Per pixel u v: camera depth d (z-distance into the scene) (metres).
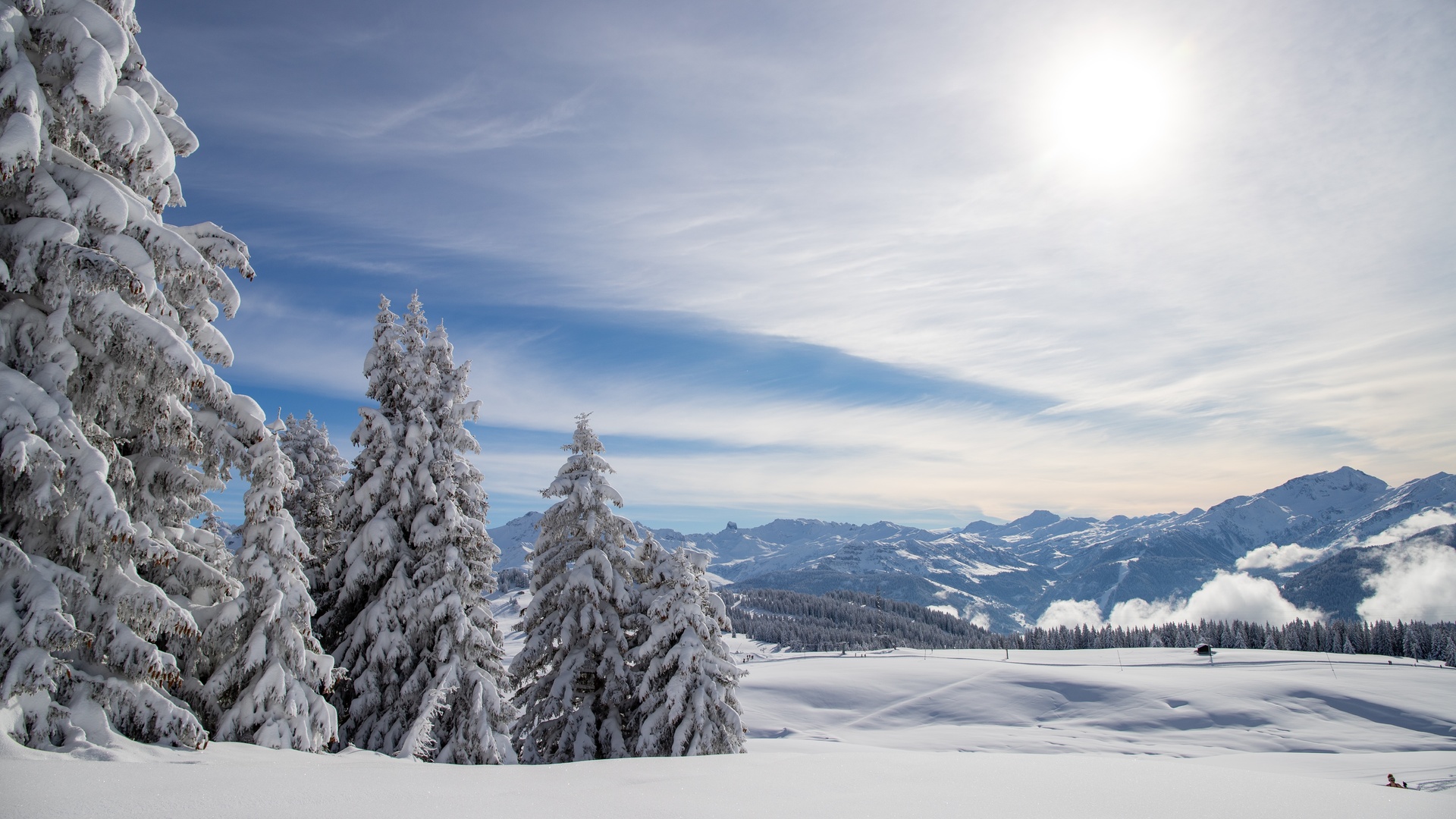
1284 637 166.38
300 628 12.56
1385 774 36.75
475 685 17.81
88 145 9.44
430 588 17.92
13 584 7.98
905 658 134.38
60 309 8.76
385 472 18.86
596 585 21.08
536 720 21.72
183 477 10.67
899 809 5.63
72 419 8.53
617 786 6.56
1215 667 112.81
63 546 8.65
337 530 20.70
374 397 20.44
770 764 8.34
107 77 8.74
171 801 5.27
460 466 20.20
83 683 8.42
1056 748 68.62
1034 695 90.19
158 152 9.84
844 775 7.39
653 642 20.66
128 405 10.12
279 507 12.47
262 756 9.57
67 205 8.75
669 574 21.66
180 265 9.83
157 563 9.85
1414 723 77.88
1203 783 7.02
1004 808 5.70
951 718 83.94
